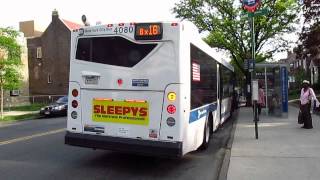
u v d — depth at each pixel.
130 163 9.95
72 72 9.63
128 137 9.03
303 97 15.52
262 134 14.12
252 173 8.32
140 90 8.92
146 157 10.69
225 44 37.44
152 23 8.83
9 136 15.43
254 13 14.67
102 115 9.30
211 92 13.04
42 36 58.66
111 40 9.22
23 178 8.33
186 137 8.91
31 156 10.77
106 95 9.25
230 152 10.66
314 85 45.38
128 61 9.03
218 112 15.22
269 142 12.22
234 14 37.12
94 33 9.37
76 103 9.59
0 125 22.48
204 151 11.79
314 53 30.28
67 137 9.63
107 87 9.23
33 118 28.56
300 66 62.62
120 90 9.11
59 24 57.69
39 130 17.75
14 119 27.06
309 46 30.09
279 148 11.12
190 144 9.37
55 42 57.91
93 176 8.61
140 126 8.92
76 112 9.59
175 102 8.67
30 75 59.38
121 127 9.10
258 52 38.94
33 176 8.51
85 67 9.46
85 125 9.48
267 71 23.27
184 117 8.78
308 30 29.84
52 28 58.12
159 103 8.78
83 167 9.45
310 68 54.81
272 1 36.47
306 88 15.51
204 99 11.39
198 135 10.43
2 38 27.42
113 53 9.19
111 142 9.12
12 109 36.78
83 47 9.52
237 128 16.17
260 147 11.34
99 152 11.31
